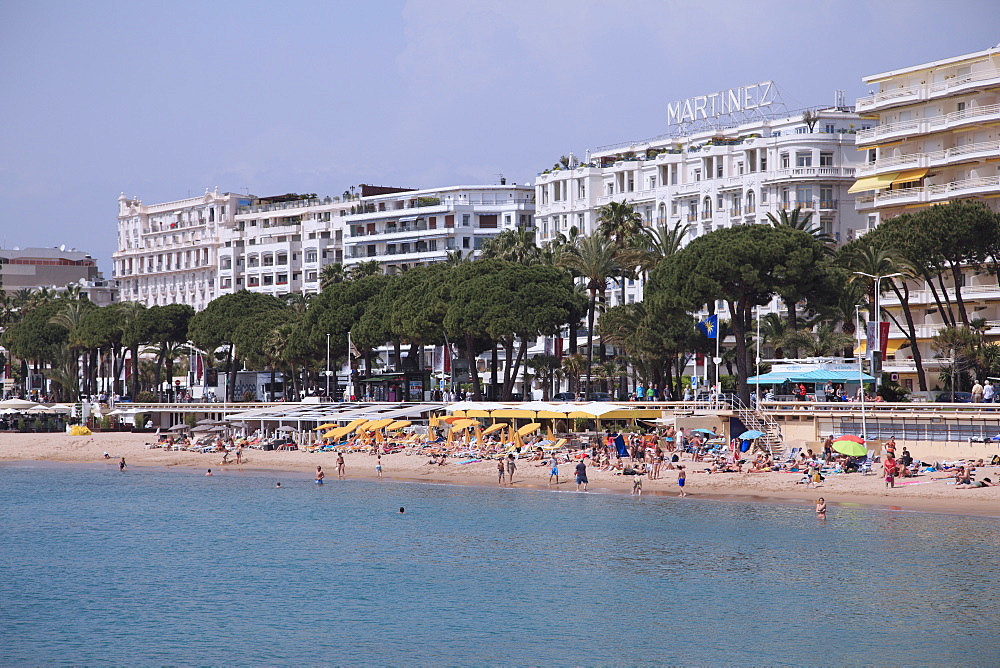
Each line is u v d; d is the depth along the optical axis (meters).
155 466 107.62
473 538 63.44
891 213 116.94
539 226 174.88
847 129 148.75
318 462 100.75
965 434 74.56
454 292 110.69
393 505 76.25
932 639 42.41
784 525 63.09
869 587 49.62
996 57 107.69
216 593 52.28
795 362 88.75
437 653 42.44
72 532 69.81
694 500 72.06
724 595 49.34
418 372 125.12
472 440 97.81
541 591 51.03
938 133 111.75
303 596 51.34
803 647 41.94
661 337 104.88
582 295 116.75
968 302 107.50
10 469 108.69
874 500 68.69
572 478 82.44
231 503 81.00
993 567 52.06
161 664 41.88
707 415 87.69
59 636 45.62
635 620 45.94
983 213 90.00
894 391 90.38
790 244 87.06
